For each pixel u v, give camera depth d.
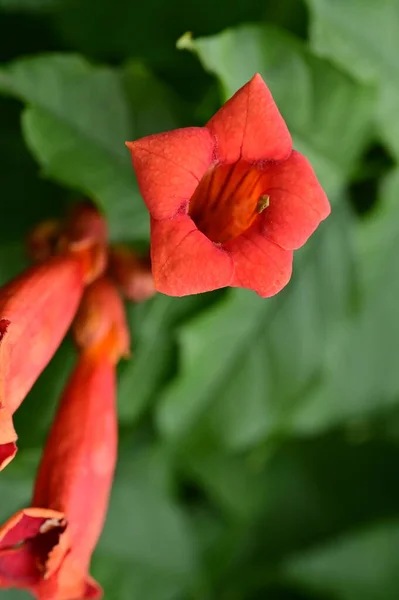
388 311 0.47
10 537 0.37
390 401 0.49
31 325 0.38
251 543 0.52
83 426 0.39
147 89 0.41
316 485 0.52
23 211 0.44
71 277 0.40
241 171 0.36
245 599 0.52
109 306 0.41
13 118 0.44
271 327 0.44
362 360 0.48
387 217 0.44
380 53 0.42
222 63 0.40
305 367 0.45
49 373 0.44
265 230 0.35
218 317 0.43
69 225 0.41
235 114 0.35
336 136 0.43
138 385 0.44
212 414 0.45
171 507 0.50
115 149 0.42
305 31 0.43
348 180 0.44
